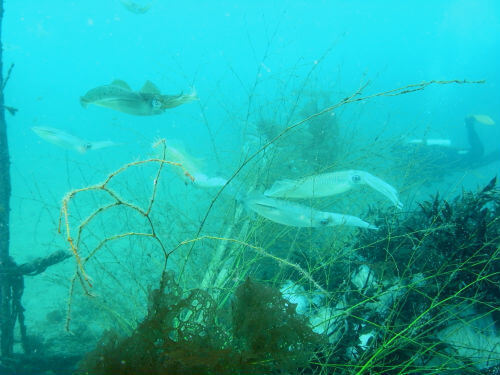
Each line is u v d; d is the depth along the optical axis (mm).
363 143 7250
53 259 4000
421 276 3057
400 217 4234
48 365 3586
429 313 2777
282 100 5957
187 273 3568
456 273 2832
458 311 2668
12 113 3975
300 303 3154
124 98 2793
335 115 7383
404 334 2574
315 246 3879
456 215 3262
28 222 9180
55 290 5809
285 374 1753
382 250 3479
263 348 1768
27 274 3949
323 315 2939
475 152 11812
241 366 1660
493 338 2654
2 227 3754
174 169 3504
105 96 2807
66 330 1681
